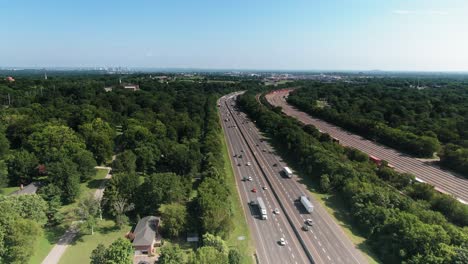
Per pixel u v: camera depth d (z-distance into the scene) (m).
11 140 185.12
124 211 114.25
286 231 114.06
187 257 88.50
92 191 136.12
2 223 84.75
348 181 138.25
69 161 135.12
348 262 97.00
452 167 181.12
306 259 98.56
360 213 116.75
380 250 101.12
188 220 106.75
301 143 187.12
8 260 82.31
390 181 152.75
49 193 116.19
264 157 197.62
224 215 105.50
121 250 80.88
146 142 173.62
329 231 114.00
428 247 91.56
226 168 175.88
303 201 132.38
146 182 118.56
